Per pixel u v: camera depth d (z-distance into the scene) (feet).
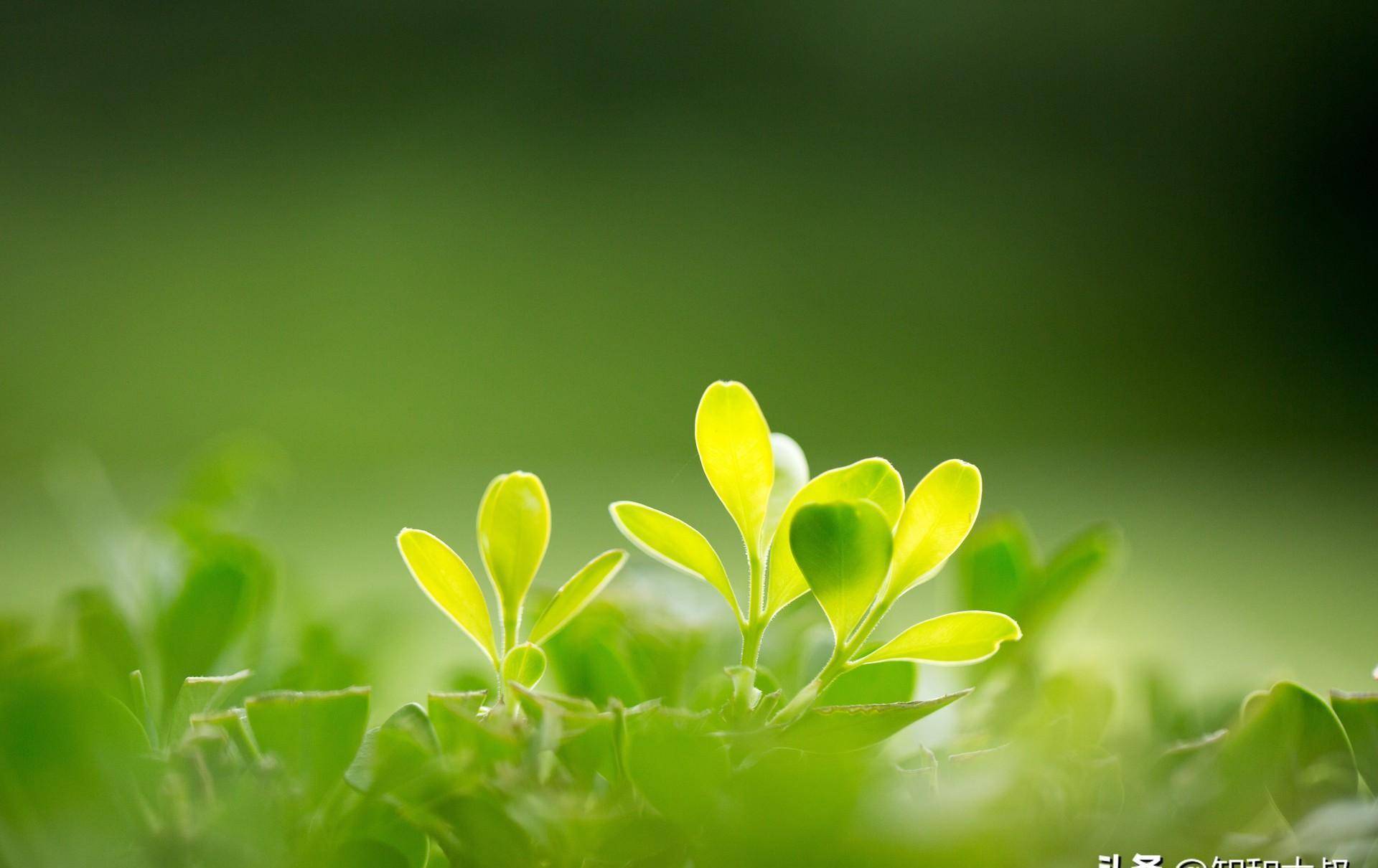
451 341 22.29
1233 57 26.94
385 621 1.76
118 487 13.80
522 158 27.50
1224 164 26.66
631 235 25.98
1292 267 25.49
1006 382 22.33
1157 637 5.27
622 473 16.43
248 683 1.65
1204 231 26.43
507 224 25.93
